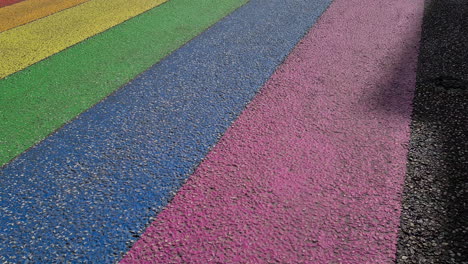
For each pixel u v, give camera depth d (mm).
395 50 3758
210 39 4426
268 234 1886
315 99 3023
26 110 3213
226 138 2645
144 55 4133
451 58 3502
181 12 5469
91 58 4156
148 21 5176
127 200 2164
